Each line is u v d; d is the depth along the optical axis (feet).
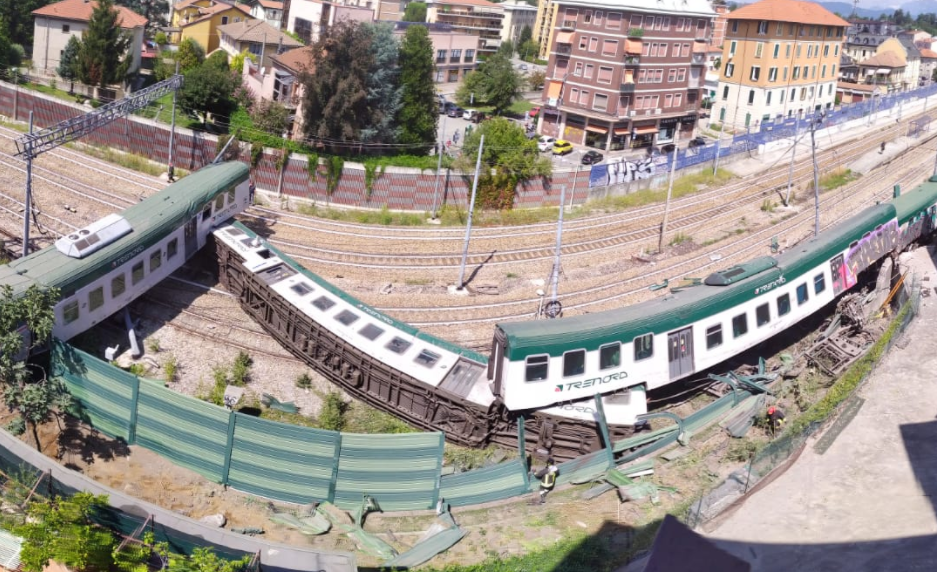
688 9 299.38
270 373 129.18
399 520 102.27
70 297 118.52
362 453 101.55
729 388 131.03
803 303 141.28
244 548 83.71
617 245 195.62
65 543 82.74
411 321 149.28
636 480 106.73
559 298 164.86
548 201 220.02
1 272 115.96
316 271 164.14
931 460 102.32
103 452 108.47
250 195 168.96
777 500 95.14
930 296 155.22
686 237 203.21
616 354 116.47
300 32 368.68
